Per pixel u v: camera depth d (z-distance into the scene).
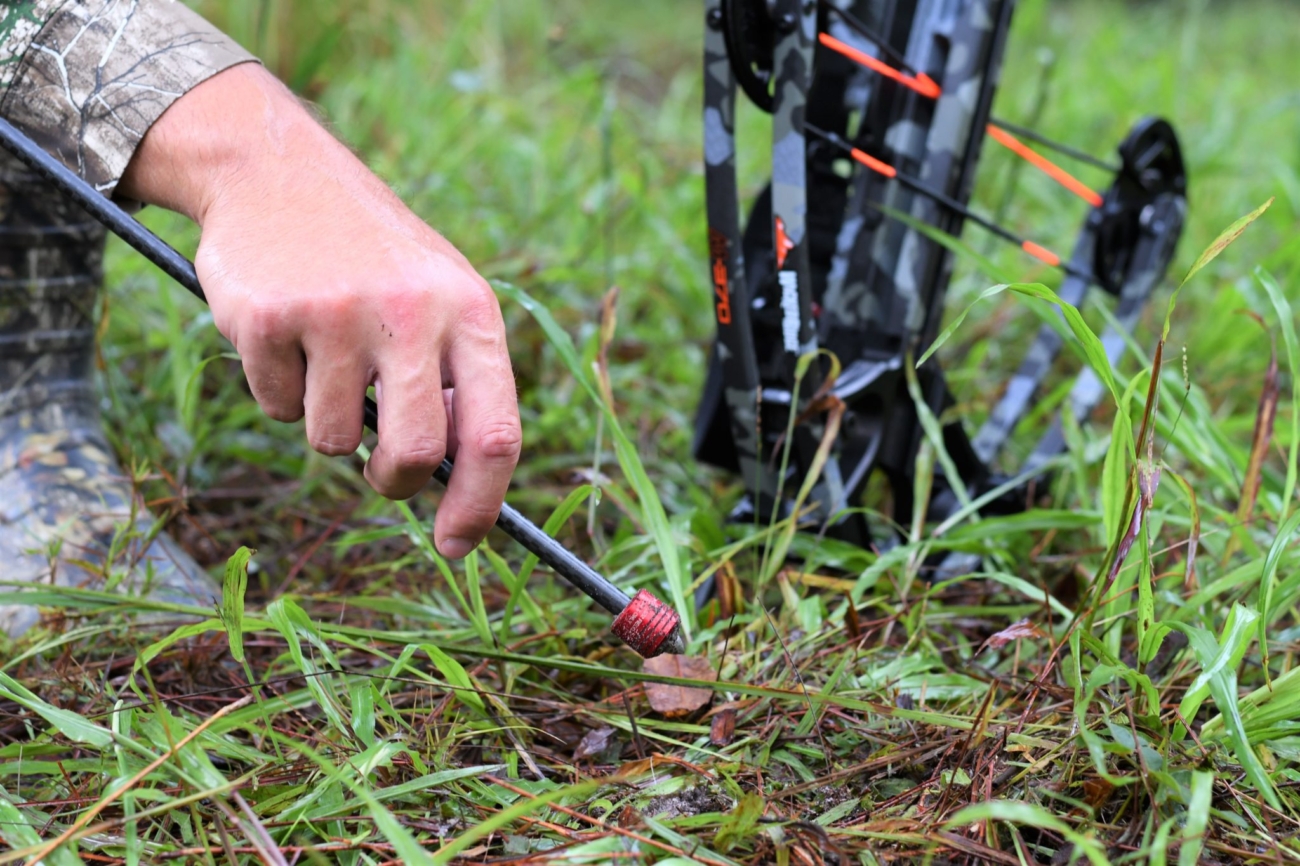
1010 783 0.70
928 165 0.93
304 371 0.63
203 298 0.64
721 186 0.84
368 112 2.11
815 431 0.89
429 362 0.62
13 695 0.67
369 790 0.68
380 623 0.89
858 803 0.70
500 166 1.91
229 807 0.65
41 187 0.88
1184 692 0.78
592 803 0.69
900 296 0.93
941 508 0.97
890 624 0.84
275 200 0.64
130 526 0.85
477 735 0.75
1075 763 0.70
